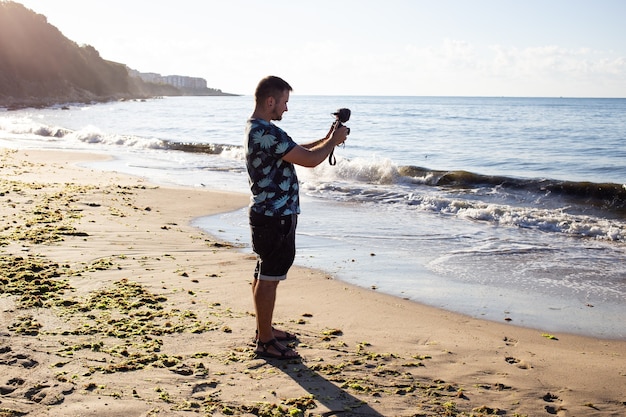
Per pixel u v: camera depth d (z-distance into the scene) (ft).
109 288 18.16
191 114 221.46
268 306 13.35
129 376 12.01
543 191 45.88
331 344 14.88
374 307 18.72
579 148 85.97
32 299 16.39
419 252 27.22
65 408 10.47
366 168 54.49
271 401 11.36
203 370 12.60
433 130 126.52
